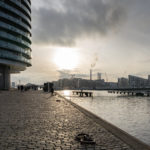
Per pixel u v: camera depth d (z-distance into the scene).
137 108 46.97
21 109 16.05
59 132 8.00
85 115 12.86
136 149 5.84
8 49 54.62
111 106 50.84
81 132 8.04
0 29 52.69
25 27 62.62
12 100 25.17
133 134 19.70
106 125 9.34
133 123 26.34
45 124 9.69
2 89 61.78
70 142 6.58
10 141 6.66
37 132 7.98
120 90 143.50
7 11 55.31
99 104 55.91
